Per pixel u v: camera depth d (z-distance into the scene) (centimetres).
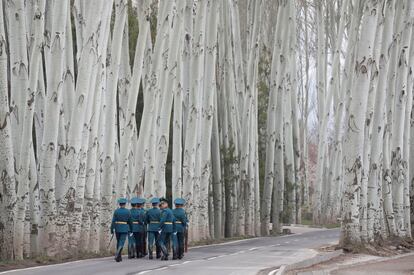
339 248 5825
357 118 5775
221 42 8875
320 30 12288
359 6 7012
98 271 3681
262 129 10138
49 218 4566
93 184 5053
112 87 5447
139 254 4806
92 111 5066
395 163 6881
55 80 4550
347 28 12431
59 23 4544
